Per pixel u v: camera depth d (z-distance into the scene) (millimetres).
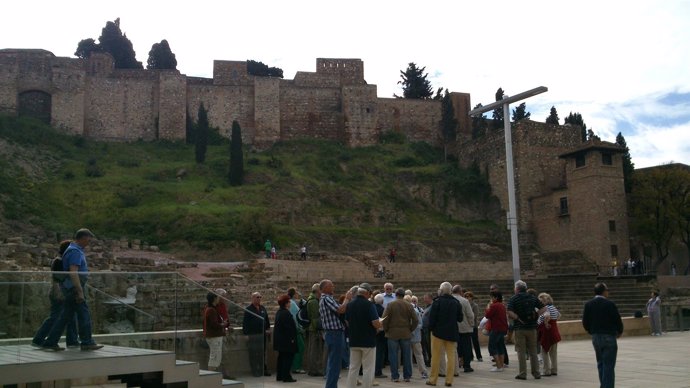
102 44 107562
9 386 11914
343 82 95312
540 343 18531
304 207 70812
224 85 89250
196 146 77688
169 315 13625
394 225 73812
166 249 56344
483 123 92625
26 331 11797
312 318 19000
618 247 61656
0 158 67062
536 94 32188
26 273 11922
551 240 67750
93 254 41875
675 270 63938
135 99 86188
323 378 18359
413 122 94938
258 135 87750
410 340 17766
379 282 49250
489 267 55938
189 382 13594
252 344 14844
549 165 73062
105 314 12789
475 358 23125
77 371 12172
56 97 81062
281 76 113812
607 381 14148
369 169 82562
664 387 15484
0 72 79938
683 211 60500
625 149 63594
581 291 49031
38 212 60125
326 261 52000
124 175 71875
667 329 34781
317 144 88625
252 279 41531
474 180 78688
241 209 63781
